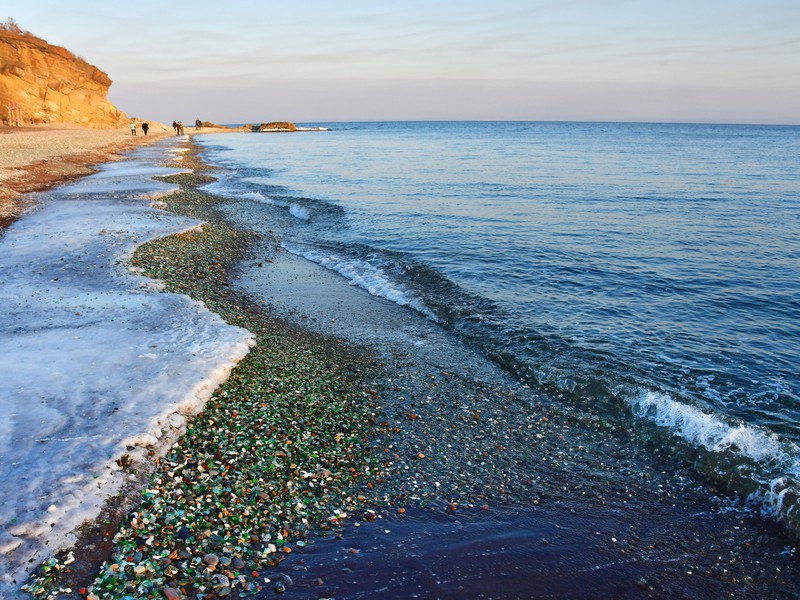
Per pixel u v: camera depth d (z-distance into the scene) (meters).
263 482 6.50
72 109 81.38
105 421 6.81
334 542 5.74
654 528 6.32
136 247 15.99
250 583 5.07
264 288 15.01
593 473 7.33
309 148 78.81
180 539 5.41
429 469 7.20
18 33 72.44
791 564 5.86
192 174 37.69
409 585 5.21
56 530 5.14
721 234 21.36
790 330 12.15
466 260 17.64
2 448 6.16
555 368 10.09
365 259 18.03
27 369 8.13
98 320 10.31
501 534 6.05
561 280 15.66
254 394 8.43
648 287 15.07
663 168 47.22
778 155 64.88
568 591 5.30
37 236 16.84
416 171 44.88
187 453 6.75
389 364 10.50
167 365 8.52
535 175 41.47
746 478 7.01
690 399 8.80
